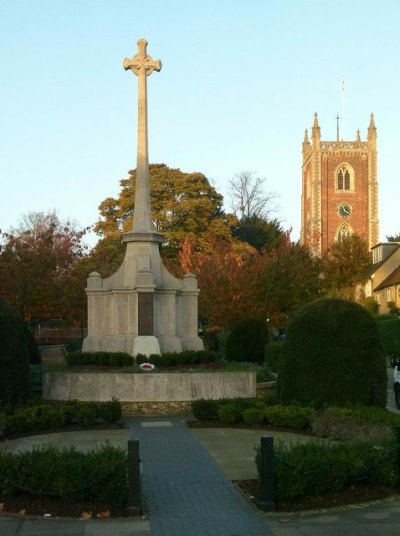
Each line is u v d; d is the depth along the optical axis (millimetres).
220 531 8898
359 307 17500
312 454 10461
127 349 23391
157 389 19688
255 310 40812
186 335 24703
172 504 10180
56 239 43844
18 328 18453
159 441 15438
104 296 24172
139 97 25000
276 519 9438
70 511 9672
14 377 18109
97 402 18250
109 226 58469
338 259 73750
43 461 10133
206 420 18125
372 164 106250
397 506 10039
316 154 106312
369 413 15156
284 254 43844
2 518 9453
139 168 24812
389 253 71750
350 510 9828
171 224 56969
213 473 12164
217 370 21203
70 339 48906
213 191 59719
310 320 17516
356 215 106062
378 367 17141
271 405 17734
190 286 24781
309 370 17281
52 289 35844
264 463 9867
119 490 9727
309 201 110375
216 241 54781
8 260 35062
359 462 10570
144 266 24016
